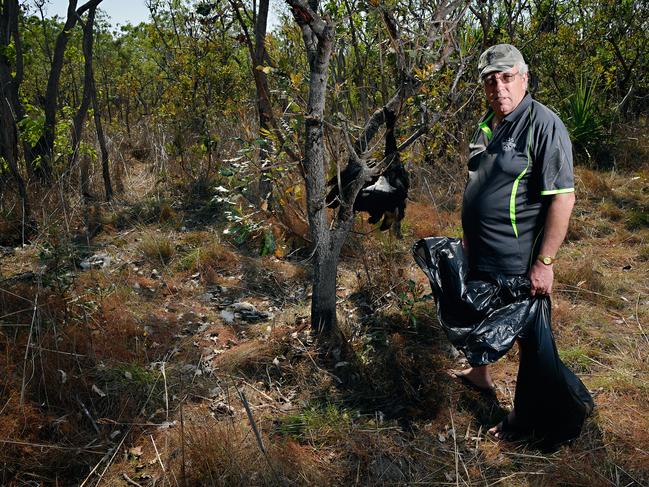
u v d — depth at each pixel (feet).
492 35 20.27
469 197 9.20
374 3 10.85
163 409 10.53
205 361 12.01
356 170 11.57
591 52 29.58
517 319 8.81
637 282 15.11
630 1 29.55
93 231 18.97
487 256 9.07
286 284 15.65
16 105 20.71
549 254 8.66
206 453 8.96
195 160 24.50
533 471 9.10
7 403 9.54
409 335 12.82
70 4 21.16
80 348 11.50
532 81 26.30
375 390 11.09
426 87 12.15
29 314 12.28
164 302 14.57
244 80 25.98
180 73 26.32
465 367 11.67
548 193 8.50
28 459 9.03
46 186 19.85
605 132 26.48
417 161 18.35
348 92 17.13
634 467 8.99
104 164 21.71
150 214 20.62
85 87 21.97
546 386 8.89
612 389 10.71
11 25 20.54
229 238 17.89
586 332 12.69
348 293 14.66
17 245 17.69
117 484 8.90
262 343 12.42
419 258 9.89
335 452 9.61
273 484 8.75
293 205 14.06
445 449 9.66
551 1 26.89
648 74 30.55
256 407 10.67
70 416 9.94
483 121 9.30
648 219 19.03
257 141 11.39
